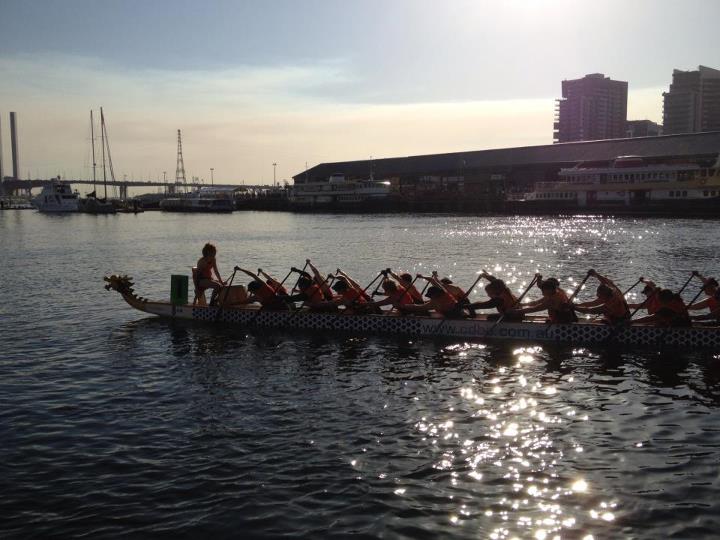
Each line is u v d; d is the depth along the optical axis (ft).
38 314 74.43
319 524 26.61
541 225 256.32
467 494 28.99
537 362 50.78
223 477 30.83
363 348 56.03
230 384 46.03
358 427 37.17
